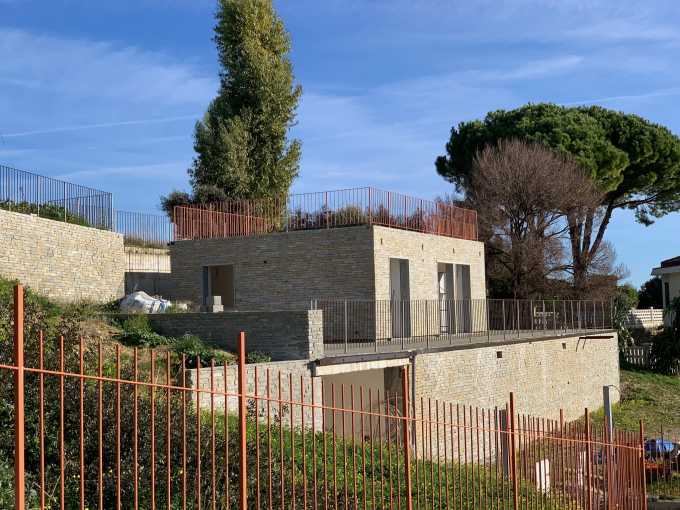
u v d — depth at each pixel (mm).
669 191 47844
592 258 45219
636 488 14391
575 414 31688
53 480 8156
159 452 8820
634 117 48094
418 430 20281
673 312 44219
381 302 26328
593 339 34188
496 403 25062
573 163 44000
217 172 44625
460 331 29469
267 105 45938
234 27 46344
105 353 14961
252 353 18969
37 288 22953
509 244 43719
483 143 48062
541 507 11344
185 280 30312
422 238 29984
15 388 4965
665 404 35062
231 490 8477
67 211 25688
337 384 20828
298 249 28219
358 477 10977
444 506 10578
